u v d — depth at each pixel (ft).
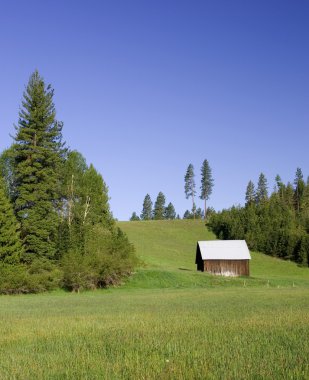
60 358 37.09
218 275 251.80
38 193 191.31
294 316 69.92
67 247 197.47
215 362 33.81
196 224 476.13
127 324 61.82
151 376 29.84
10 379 30.07
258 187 549.13
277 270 343.46
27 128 197.16
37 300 136.98
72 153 258.57
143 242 397.39
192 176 538.47
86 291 190.08
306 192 535.60
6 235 171.94
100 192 254.06
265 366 31.94
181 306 100.07
